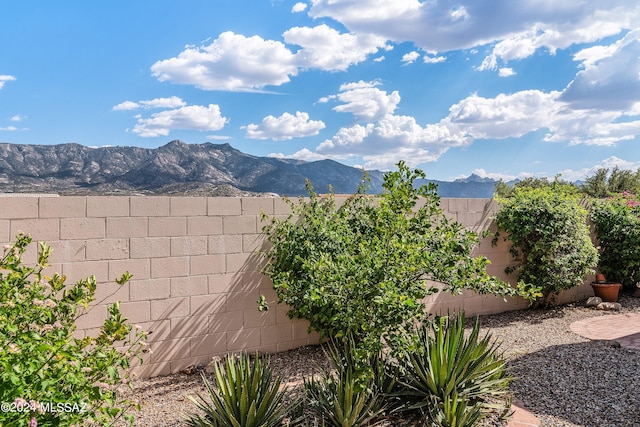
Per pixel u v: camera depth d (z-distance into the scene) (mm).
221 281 5871
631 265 9688
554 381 4762
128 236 5297
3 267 3402
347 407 3443
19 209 4738
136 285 5336
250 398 3531
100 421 3143
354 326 4148
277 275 5750
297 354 6133
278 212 6262
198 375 5465
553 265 8398
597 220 10047
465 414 3455
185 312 5637
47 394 2779
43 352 2891
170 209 5555
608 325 7430
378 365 4020
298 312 6176
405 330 3889
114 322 3436
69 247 4973
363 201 6477
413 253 3973
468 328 7316
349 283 4066
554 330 7168
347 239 5172
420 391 3814
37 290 3539
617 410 4070
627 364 5262
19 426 2574
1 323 2908
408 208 4453
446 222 4992
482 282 4203
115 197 5234
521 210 8422
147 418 4172
